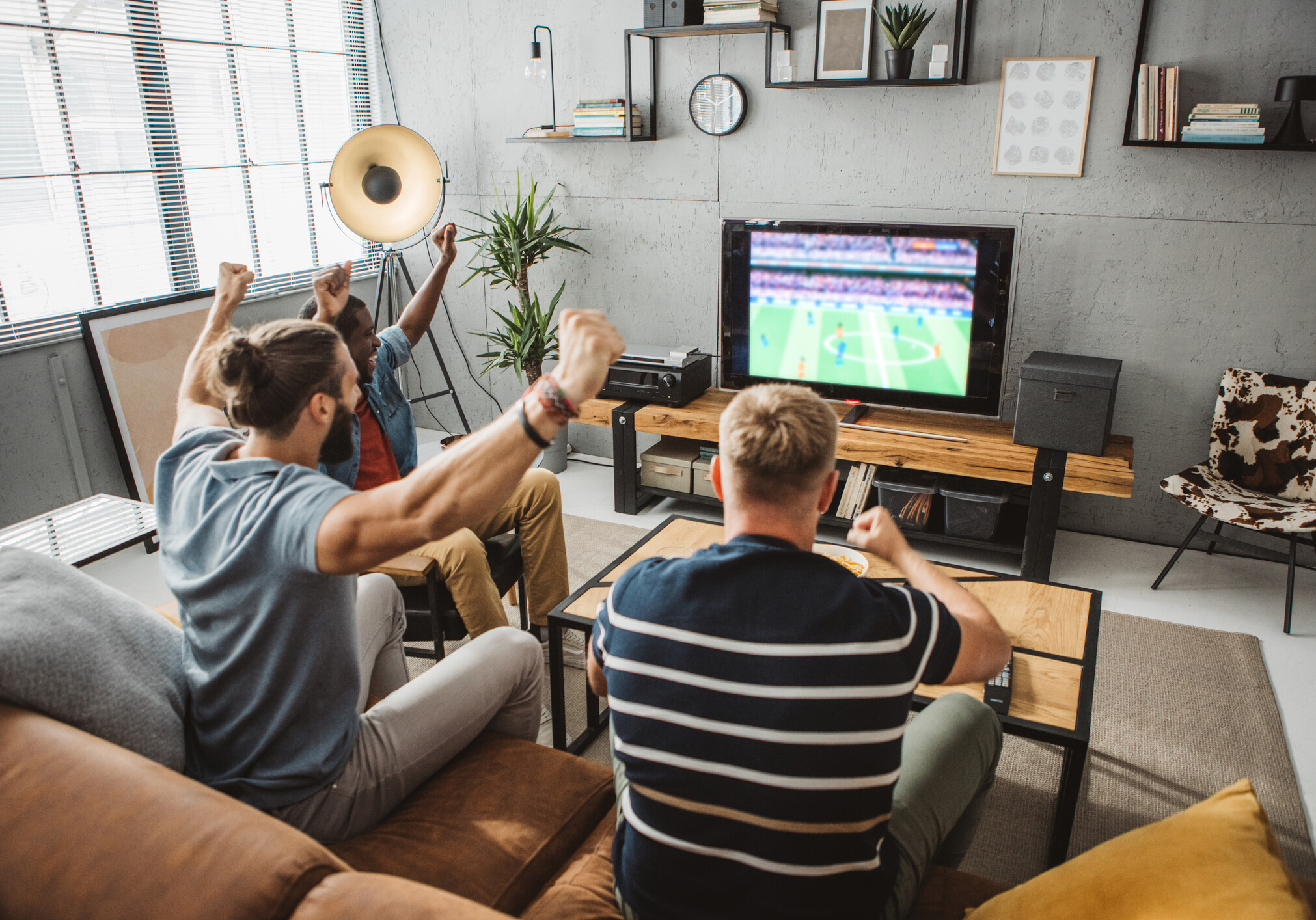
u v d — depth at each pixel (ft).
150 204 12.12
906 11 10.84
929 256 11.14
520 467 3.43
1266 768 7.47
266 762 4.47
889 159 11.83
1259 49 9.91
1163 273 10.88
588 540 11.82
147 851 3.04
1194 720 8.10
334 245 14.99
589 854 4.62
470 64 14.16
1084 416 10.28
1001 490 11.08
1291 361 10.59
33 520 9.43
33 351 10.71
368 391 7.90
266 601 4.17
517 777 5.04
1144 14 10.11
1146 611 10.02
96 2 11.10
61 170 11.07
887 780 3.38
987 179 11.41
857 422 11.82
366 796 4.69
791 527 3.65
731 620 3.38
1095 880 3.28
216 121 12.83
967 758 4.73
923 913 4.18
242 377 4.19
